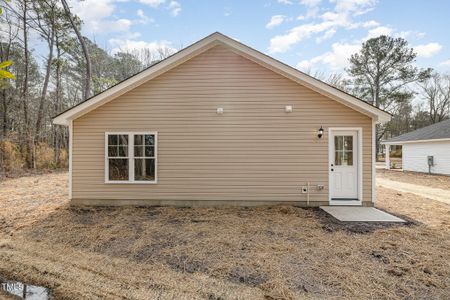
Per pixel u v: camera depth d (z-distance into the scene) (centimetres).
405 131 3306
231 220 571
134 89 706
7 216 596
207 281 322
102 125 702
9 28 1595
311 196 696
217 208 680
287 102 702
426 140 1555
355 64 2389
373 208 675
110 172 705
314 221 567
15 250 414
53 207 679
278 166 701
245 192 701
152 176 707
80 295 297
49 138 1908
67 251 409
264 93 704
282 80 703
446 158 1474
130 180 703
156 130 706
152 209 667
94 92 1812
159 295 294
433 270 349
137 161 708
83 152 702
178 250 411
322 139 698
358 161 698
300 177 699
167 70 707
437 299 287
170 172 704
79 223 547
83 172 701
